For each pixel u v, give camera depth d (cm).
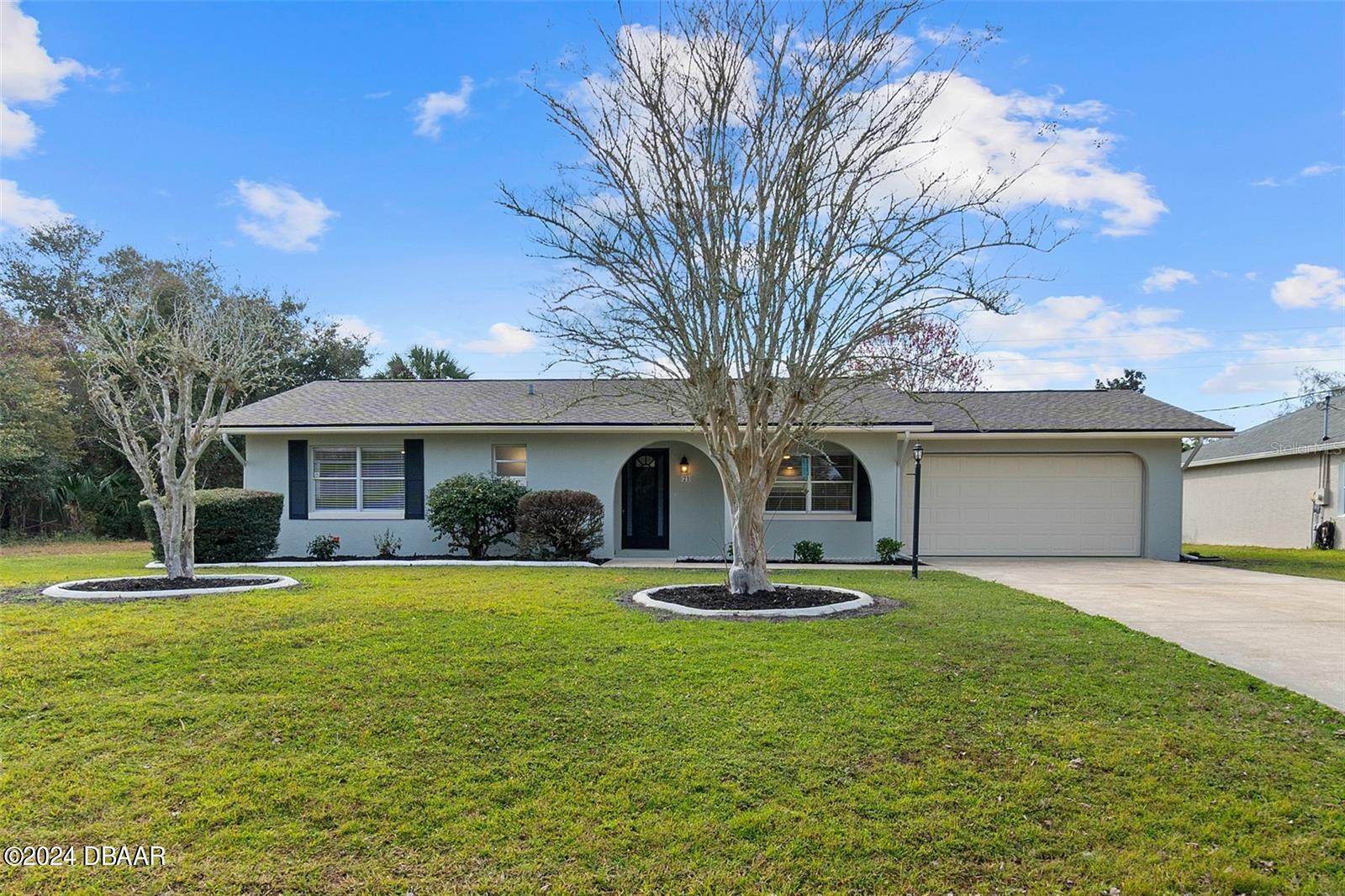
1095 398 1708
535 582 963
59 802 377
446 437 1436
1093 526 1555
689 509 1549
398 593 844
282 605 754
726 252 809
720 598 811
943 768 416
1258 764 423
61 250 2614
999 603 834
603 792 394
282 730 457
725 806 380
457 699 502
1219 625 765
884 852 344
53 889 314
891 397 1541
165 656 580
